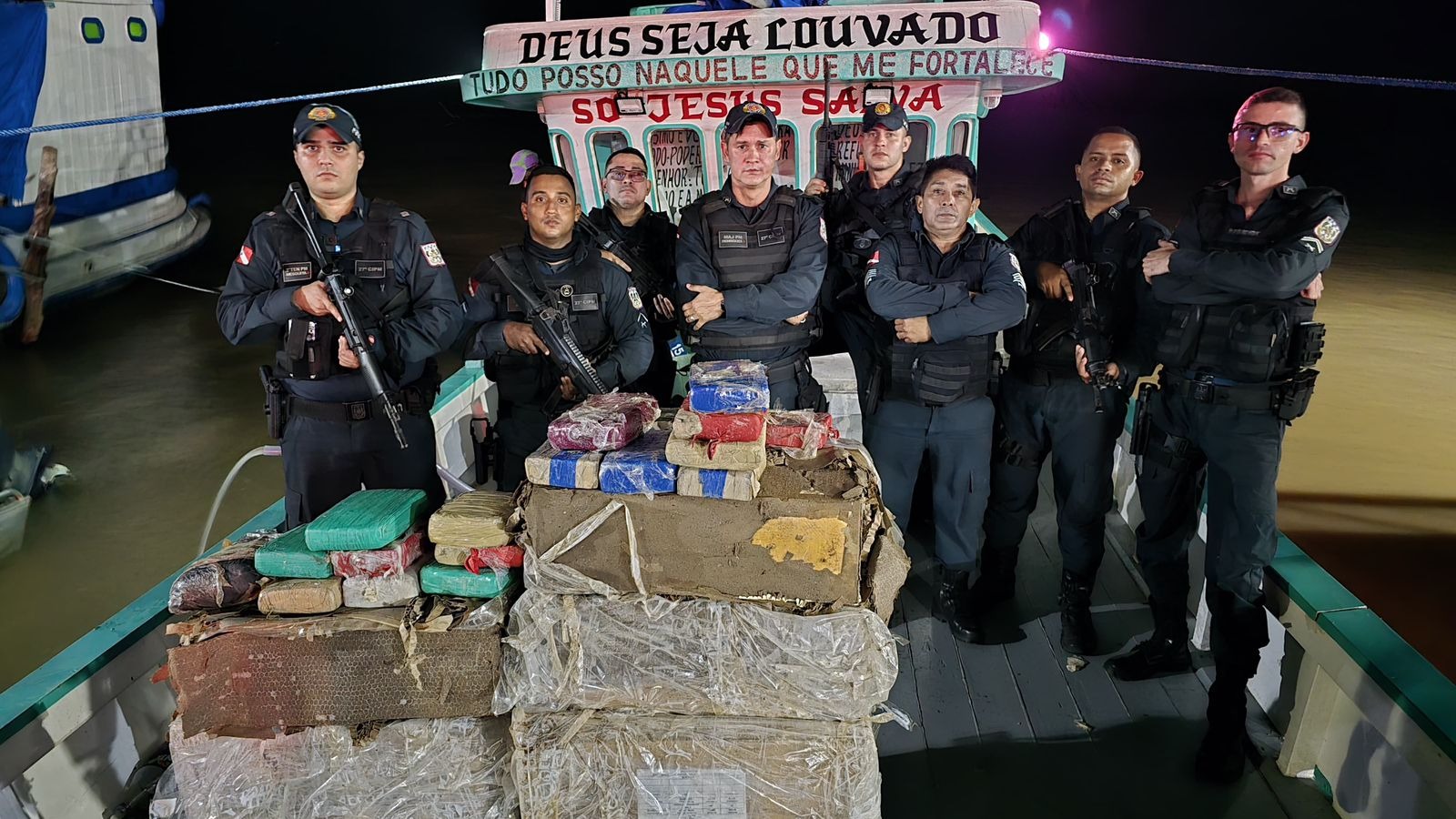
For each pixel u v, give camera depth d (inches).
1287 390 106.7
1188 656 125.4
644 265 157.3
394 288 115.4
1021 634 135.4
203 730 83.2
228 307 115.6
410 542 84.8
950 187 123.5
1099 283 126.9
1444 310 444.5
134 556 223.0
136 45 374.9
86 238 366.0
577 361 128.7
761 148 124.5
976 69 151.7
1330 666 100.4
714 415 78.0
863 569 81.6
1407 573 205.0
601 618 81.6
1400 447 283.4
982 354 129.6
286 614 83.7
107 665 94.8
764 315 126.9
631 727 82.0
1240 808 104.0
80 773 92.7
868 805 81.9
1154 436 120.6
